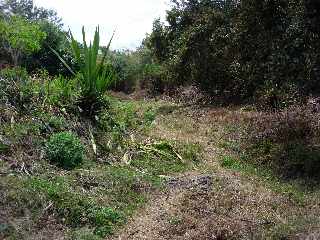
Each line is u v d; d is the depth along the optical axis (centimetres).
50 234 658
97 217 712
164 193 844
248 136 1210
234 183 886
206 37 1984
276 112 1295
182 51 2089
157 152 1083
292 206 782
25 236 639
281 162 1012
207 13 2038
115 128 1148
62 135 910
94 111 1140
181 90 2256
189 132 1359
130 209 776
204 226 680
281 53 1614
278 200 801
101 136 1080
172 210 752
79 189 799
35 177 782
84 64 1199
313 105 1266
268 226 692
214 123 1459
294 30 1588
